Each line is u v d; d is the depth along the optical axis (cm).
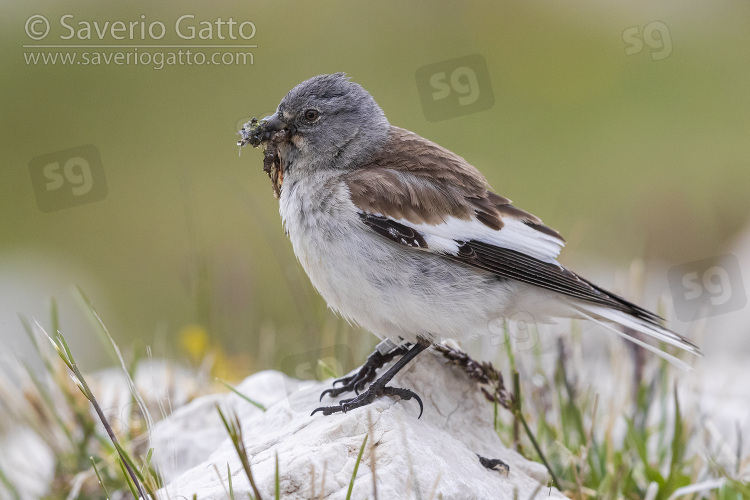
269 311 1612
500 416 831
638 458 798
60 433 848
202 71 2264
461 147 2250
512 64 2478
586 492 730
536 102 2377
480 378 733
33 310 1612
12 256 1928
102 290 1817
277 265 1800
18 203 2106
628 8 2556
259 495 523
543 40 2475
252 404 819
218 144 2197
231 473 593
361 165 797
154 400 903
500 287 748
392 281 727
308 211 747
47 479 852
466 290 732
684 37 2541
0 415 942
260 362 1099
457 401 729
